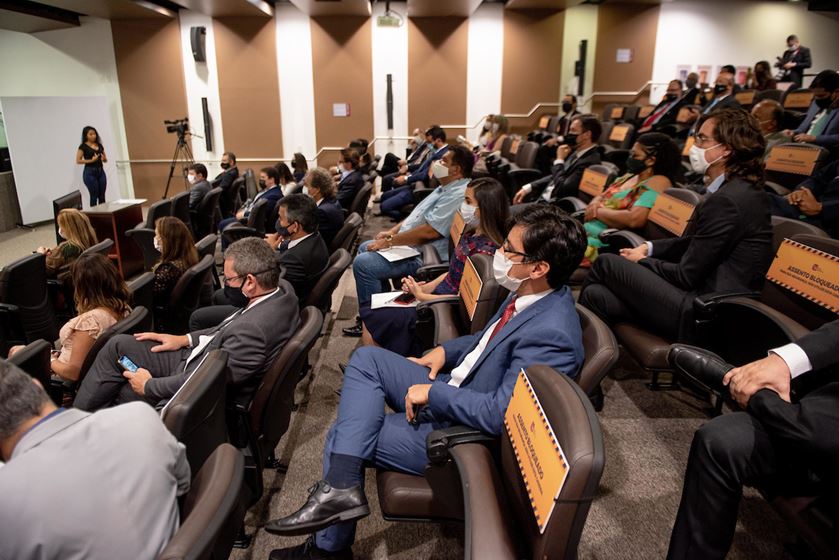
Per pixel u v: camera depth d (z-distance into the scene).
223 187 6.86
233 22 8.78
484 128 8.24
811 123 3.93
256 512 1.84
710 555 1.24
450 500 1.36
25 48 8.97
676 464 1.92
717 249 1.92
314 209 3.00
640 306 2.11
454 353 1.79
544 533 0.90
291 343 1.71
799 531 1.14
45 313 3.46
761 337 1.60
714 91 6.04
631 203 3.01
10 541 0.87
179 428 1.23
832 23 9.16
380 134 9.28
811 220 2.67
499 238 2.40
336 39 8.88
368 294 3.15
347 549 1.47
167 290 3.15
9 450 0.98
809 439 1.08
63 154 8.20
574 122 4.17
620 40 9.08
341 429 1.46
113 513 0.92
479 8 8.80
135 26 8.80
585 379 1.33
